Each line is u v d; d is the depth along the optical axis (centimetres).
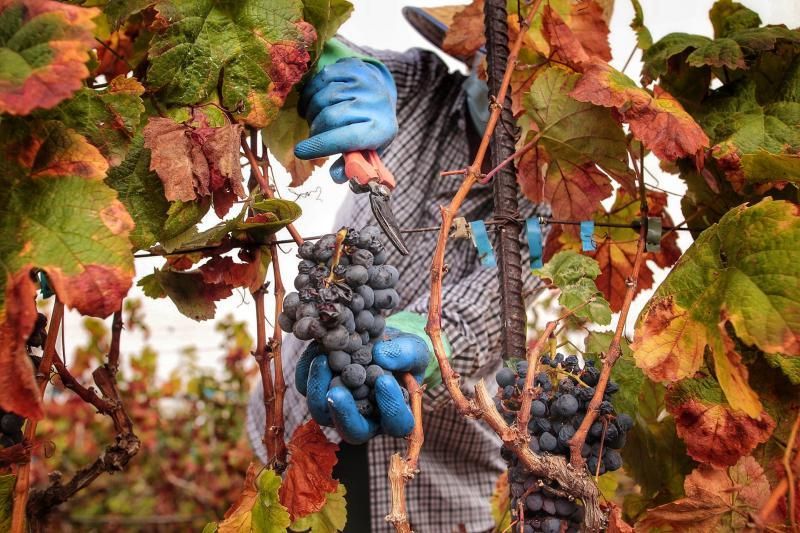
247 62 95
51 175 73
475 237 102
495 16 108
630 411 103
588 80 100
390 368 87
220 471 342
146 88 92
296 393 160
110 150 81
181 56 92
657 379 83
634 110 98
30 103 65
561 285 99
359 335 87
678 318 86
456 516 156
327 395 85
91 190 72
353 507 149
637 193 116
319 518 110
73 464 337
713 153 102
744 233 82
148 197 90
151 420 341
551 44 110
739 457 87
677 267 89
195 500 346
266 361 102
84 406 338
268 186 101
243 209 97
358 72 108
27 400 66
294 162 117
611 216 128
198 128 91
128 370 345
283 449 100
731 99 108
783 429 92
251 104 96
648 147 96
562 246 129
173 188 87
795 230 79
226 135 91
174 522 340
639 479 109
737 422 87
